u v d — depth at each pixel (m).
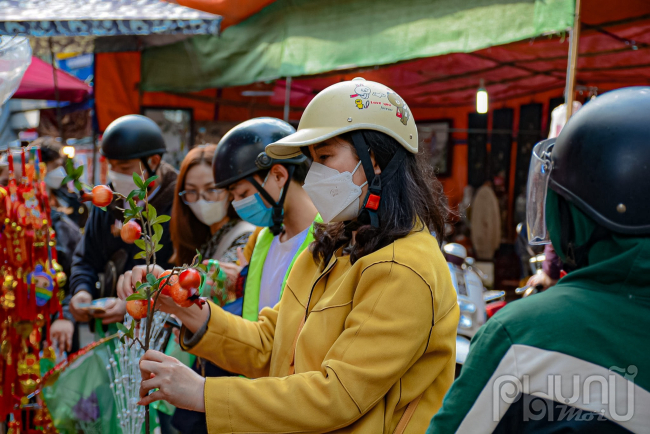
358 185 1.36
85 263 2.99
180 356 2.31
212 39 5.41
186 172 2.52
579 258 1.00
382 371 1.18
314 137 1.31
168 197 2.91
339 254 1.47
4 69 2.56
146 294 1.33
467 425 0.95
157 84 5.86
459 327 2.86
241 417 1.20
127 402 1.65
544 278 2.75
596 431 0.87
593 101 1.01
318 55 4.64
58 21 3.73
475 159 7.82
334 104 1.34
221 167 1.98
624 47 5.07
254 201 1.99
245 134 1.98
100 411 2.22
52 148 3.46
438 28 3.89
